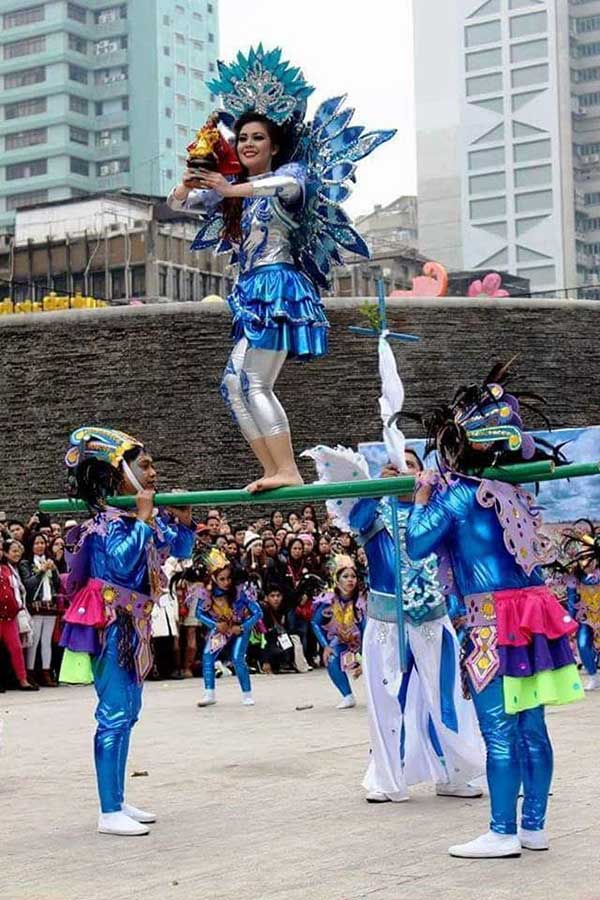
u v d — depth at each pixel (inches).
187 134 4781.0
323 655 871.1
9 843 326.0
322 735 521.7
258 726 555.2
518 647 291.1
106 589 336.2
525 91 4156.0
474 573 298.8
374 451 803.4
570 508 836.0
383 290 392.2
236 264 324.2
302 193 301.4
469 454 299.6
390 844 313.3
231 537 842.2
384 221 4311.0
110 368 1196.5
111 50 4712.1
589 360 1261.1
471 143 4217.5
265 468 312.3
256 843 317.4
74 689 741.9
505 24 4175.7
